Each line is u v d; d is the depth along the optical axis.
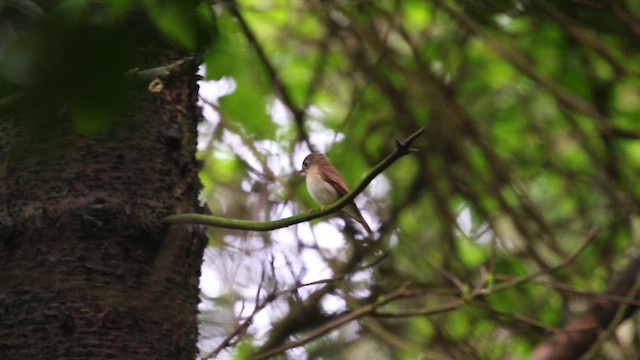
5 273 4.59
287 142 12.30
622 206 11.89
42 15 2.36
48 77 2.28
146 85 4.07
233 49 8.95
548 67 12.88
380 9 11.57
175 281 4.82
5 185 4.76
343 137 12.56
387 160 4.50
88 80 2.31
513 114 13.51
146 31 2.76
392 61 11.47
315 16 12.20
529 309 12.14
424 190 12.41
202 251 5.14
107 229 4.67
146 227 4.74
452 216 12.02
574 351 10.30
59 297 4.53
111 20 2.57
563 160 13.57
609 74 12.78
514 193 11.80
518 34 12.84
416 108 12.72
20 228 4.64
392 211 11.95
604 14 12.01
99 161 4.77
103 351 4.47
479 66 13.37
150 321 4.63
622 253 12.61
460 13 11.43
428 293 9.72
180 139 5.05
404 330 12.28
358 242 10.87
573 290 10.20
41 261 4.59
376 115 12.52
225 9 9.20
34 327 4.49
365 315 9.30
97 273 4.59
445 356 10.97
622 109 13.14
